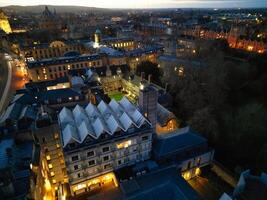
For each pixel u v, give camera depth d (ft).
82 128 180.04
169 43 511.81
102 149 176.45
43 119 179.01
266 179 145.07
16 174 148.15
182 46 484.33
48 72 409.08
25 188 138.31
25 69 471.21
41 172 169.48
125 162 191.21
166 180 157.69
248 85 308.19
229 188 186.80
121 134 180.24
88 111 210.79
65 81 343.87
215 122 249.55
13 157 165.48
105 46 558.56
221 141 237.04
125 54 468.34
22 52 529.86
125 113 194.18
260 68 335.88
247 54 434.71
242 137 229.86
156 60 454.40
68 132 172.45
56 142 186.39
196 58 370.32
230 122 253.03
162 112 263.29
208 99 293.02
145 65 398.62
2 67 504.43
